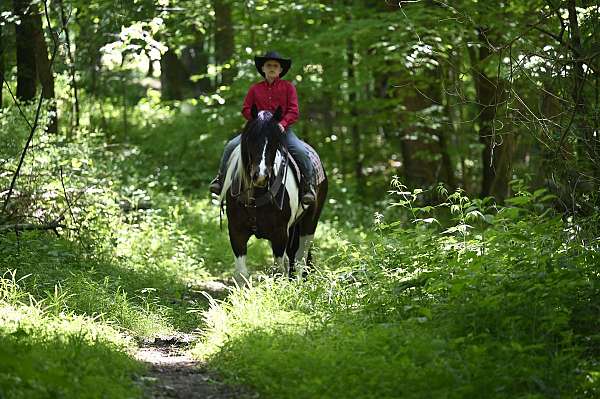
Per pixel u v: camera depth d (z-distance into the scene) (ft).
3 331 29.76
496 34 72.59
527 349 27.30
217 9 97.14
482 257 33.68
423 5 74.18
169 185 86.33
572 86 40.73
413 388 25.34
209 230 71.72
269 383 27.25
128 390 25.82
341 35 77.87
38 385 23.40
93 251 50.67
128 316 38.81
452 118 93.61
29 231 48.37
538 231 34.40
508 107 39.27
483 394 24.89
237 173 42.88
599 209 37.88
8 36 68.54
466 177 105.19
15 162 55.06
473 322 29.78
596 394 25.43
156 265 54.19
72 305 38.22
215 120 92.22
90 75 91.66
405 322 31.30
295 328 32.32
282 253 44.45
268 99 44.27
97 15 73.97
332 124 118.11
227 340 32.91
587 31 42.01
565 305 30.71
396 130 96.53
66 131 76.89
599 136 39.58
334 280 39.06
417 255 38.65
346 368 26.86
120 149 86.94
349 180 104.83
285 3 85.20
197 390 27.94
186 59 133.28
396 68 80.74
